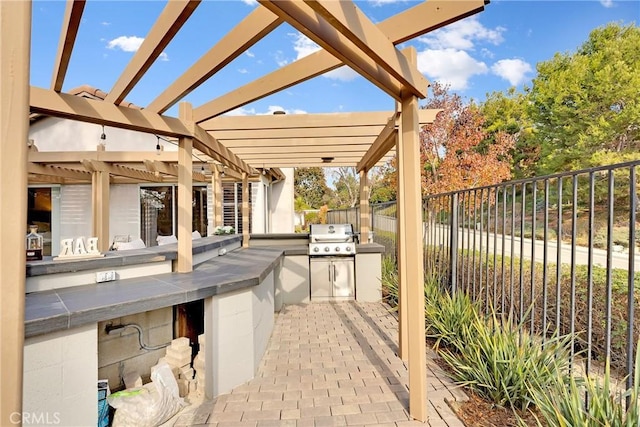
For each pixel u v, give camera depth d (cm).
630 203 181
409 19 206
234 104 316
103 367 282
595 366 313
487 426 224
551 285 445
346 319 488
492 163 936
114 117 294
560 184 236
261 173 862
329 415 247
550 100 1366
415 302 243
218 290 282
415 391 240
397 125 336
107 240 662
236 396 279
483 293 407
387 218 769
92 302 218
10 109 104
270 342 399
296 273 591
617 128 1185
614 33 1330
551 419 187
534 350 244
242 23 220
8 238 104
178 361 300
